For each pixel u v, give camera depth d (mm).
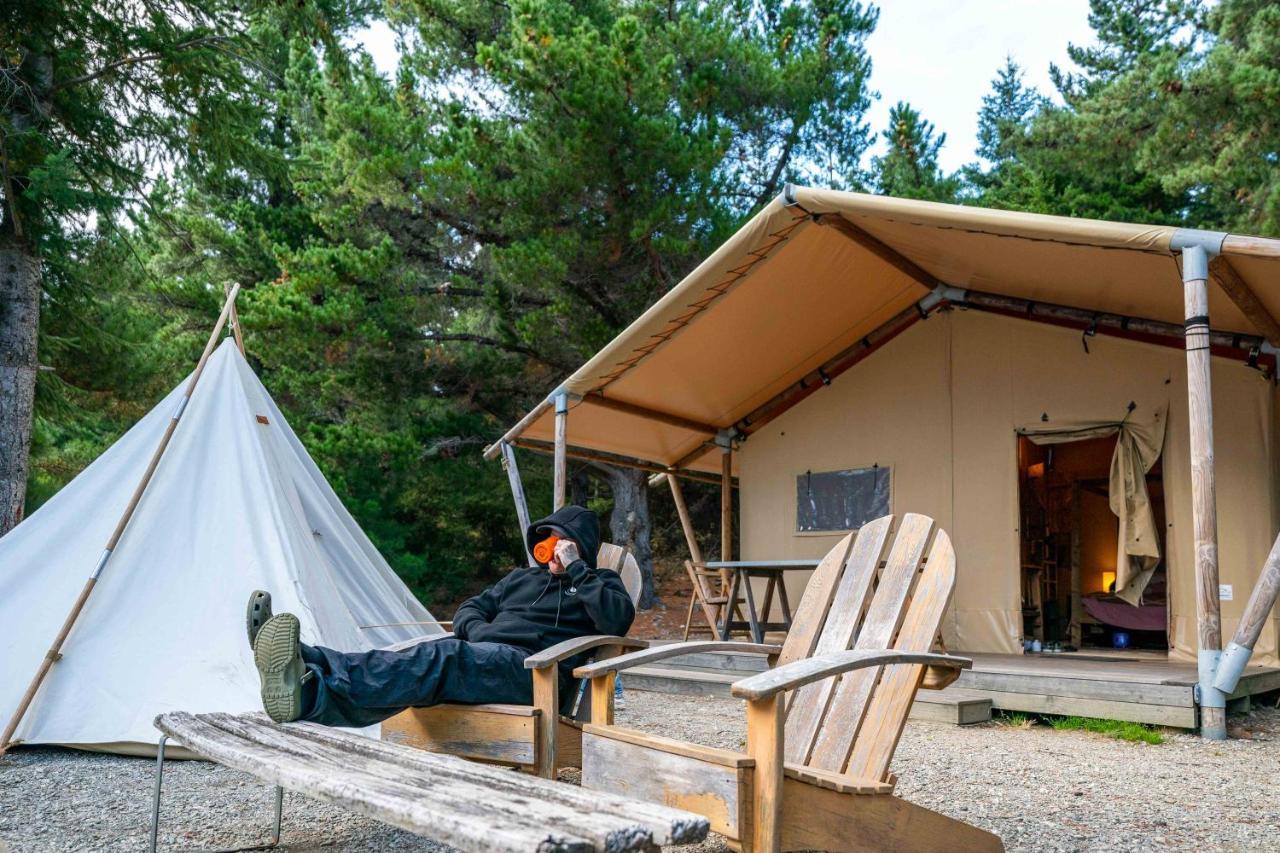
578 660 3287
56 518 5301
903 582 2898
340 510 6422
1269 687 6766
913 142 14578
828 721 2852
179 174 11039
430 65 14211
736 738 5566
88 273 11070
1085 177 18969
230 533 5199
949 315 9102
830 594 3160
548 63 11383
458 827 1539
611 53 11445
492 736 2945
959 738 5582
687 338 8125
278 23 15750
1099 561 10461
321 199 14477
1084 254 6520
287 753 2217
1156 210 18969
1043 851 3143
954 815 3633
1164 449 7965
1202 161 13008
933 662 2545
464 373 14977
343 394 14227
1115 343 8242
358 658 2850
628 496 16703
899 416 9344
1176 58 12812
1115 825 3508
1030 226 5840
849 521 9531
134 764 4512
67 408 12047
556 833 1466
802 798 2297
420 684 2889
